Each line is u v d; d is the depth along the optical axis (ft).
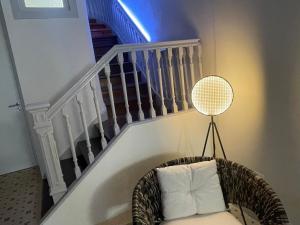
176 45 7.56
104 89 10.63
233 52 6.82
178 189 5.80
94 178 6.82
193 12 8.21
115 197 7.20
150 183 5.97
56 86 8.98
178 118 7.77
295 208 5.90
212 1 7.25
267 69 5.90
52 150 6.36
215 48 7.48
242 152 7.29
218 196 5.83
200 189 5.86
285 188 6.08
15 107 10.49
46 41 8.65
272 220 4.42
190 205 5.69
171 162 6.57
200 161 6.53
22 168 11.07
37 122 6.11
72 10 8.89
